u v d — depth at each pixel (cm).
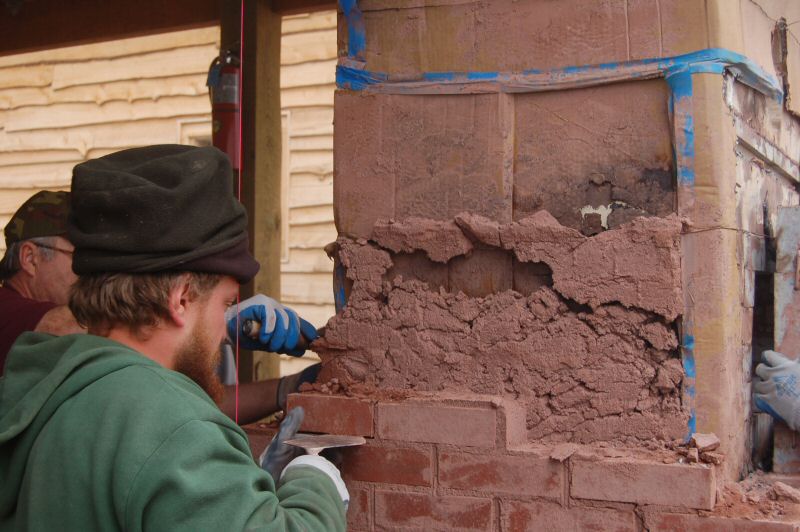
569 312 216
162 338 139
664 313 204
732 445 208
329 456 221
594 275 211
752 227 243
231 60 340
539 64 221
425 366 228
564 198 220
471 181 228
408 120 233
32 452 126
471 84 227
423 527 212
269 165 386
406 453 215
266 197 385
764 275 268
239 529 119
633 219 212
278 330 244
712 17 203
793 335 244
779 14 264
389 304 232
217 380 149
